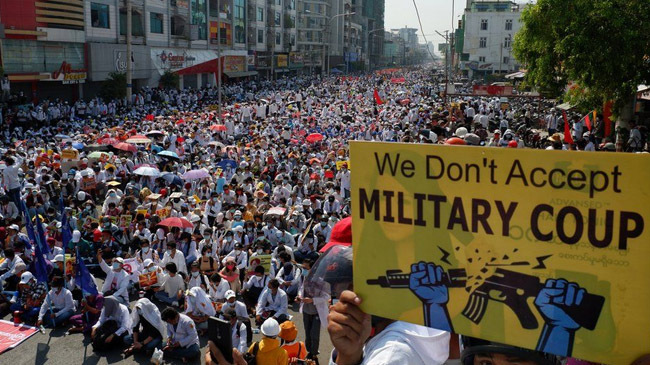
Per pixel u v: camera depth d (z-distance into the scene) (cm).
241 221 1412
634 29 1597
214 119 3338
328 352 957
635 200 164
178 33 5497
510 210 179
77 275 1041
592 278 170
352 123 3416
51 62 3725
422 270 194
